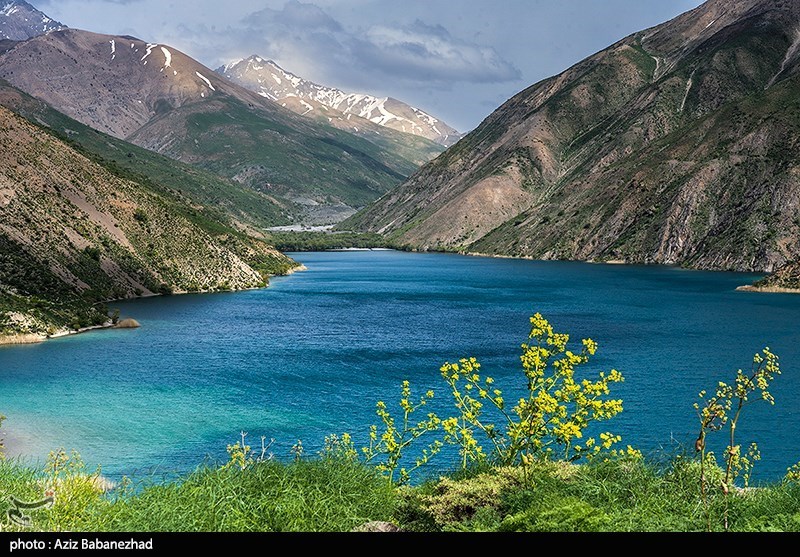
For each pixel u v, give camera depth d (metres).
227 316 106.31
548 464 16.17
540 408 16.67
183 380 60.97
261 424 46.81
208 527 13.03
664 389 56.41
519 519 12.70
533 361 17.97
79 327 89.62
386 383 60.12
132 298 123.00
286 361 70.38
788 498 14.48
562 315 108.69
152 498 13.86
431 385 59.16
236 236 198.50
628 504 14.61
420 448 38.62
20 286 94.19
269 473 15.12
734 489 15.27
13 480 15.27
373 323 100.31
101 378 61.25
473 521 13.66
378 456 36.22
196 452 40.53
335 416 48.84
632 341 82.38
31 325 83.00
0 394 54.81
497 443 18.72
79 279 113.06
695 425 44.97
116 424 46.41
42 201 123.81
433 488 15.44
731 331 90.00
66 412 49.47
